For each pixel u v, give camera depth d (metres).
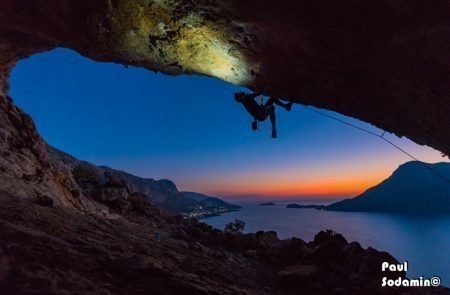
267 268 10.59
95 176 15.70
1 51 11.89
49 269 4.42
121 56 10.33
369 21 5.39
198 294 5.04
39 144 12.66
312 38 6.62
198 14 7.70
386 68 6.53
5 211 6.77
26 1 8.44
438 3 4.42
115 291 4.47
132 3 7.95
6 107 12.59
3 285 3.68
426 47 5.33
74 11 8.40
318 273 9.73
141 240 9.09
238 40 8.14
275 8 6.23
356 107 8.82
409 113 7.94
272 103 8.91
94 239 7.02
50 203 8.88
